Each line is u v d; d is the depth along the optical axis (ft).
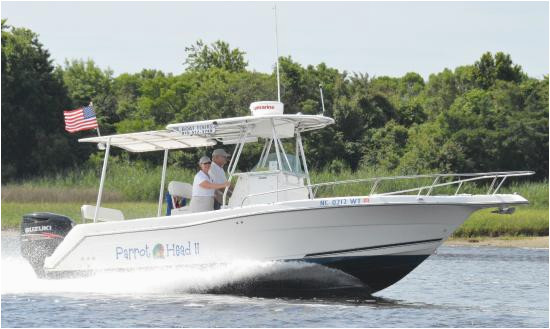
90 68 598.75
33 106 472.85
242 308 118.01
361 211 119.44
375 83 503.20
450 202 118.93
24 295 129.39
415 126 466.70
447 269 191.72
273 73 456.86
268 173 128.98
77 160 463.83
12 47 481.87
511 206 123.13
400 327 107.86
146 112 506.89
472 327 110.22
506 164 427.74
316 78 460.14
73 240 132.67
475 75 600.80
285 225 121.29
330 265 122.52
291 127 133.80
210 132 127.65
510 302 135.64
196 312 115.44
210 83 485.97
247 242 123.24
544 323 114.11
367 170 390.21
